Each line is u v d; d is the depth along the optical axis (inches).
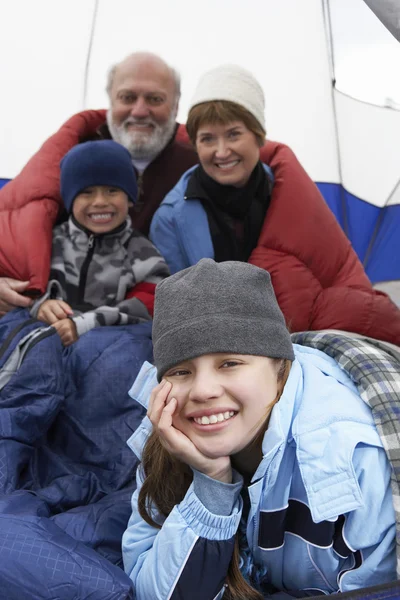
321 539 38.8
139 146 85.7
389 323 78.1
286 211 81.3
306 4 92.3
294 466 40.2
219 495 39.3
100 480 57.1
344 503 37.1
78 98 92.6
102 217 74.9
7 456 54.1
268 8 92.7
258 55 94.3
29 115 91.7
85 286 75.2
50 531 43.2
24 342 62.6
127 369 63.1
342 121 97.0
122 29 91.4
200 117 77.4
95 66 91.9
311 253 80.4
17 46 89.6
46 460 58.8
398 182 93.2
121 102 85.3
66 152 84.6
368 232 96.5
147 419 47.0
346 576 39.0
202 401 38.3
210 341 38.3
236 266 41.4
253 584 43.6
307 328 78.6
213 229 80.6
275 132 96.8
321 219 82.4
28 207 79.3
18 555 40.9
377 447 39.0
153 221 83.1
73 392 63.4
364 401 41.3
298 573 41.1
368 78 93.1
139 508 43.0
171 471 42.9
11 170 91.5
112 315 70.6
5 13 88.4
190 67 93.8
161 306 40.6
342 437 38.2
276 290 78.4
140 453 46.6
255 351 38.9
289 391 40.6
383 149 94.2
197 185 81.5
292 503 40.3
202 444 38.8
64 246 77.3
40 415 56.9
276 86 95.6
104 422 61.4
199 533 38.9
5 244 76.7
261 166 83.1
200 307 39.1
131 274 76.3
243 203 80.8
